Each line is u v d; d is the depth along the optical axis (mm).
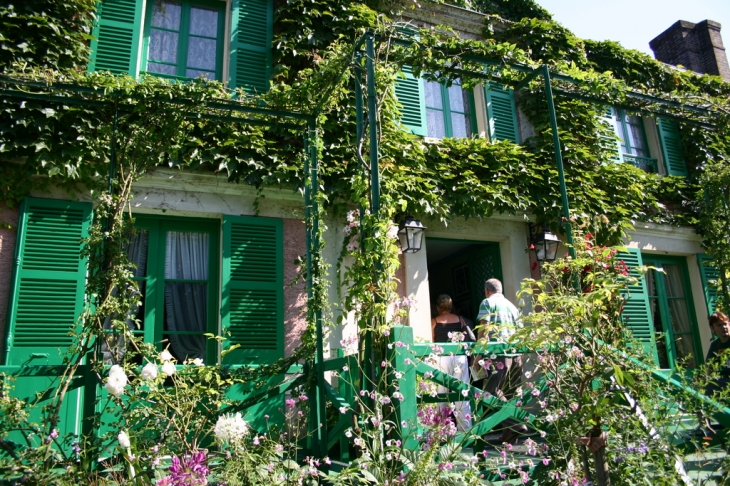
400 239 6922
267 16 7449
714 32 11289
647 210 8766
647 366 3562
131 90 4719
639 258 8406
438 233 7617
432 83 8359
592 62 9141
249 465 3459
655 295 8773
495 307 5516
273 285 6562
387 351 3918
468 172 7379
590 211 8031
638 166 9523
